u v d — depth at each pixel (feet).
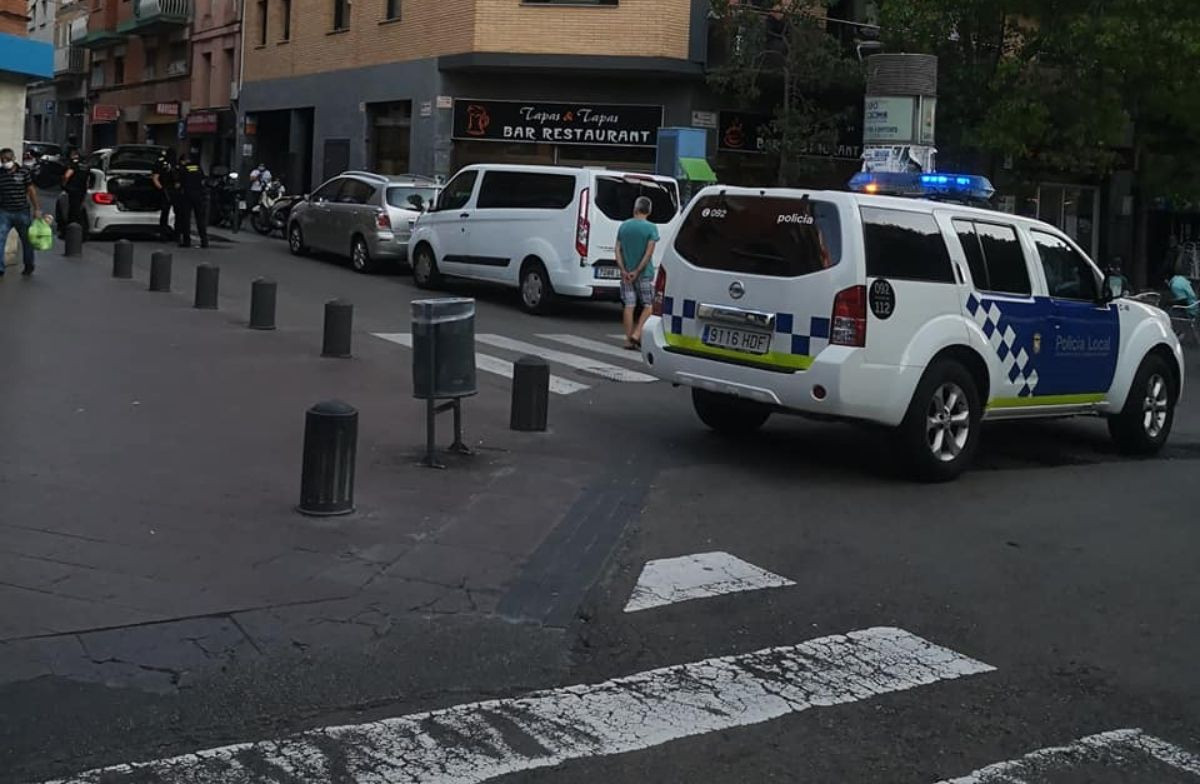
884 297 28.48
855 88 80.33
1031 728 16.20
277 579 20.47
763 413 34.35
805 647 18.97
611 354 48.44
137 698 15.84
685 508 26.86
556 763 14.55
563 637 19.04
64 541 21.42
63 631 17.62
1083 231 102.01
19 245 65.05
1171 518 28.14
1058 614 21.02
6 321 44.93
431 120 88.33
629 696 16.80
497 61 83.30
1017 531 26.32
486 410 35.88
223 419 31.81
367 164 97.66
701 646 18.88
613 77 83.51
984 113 71.26
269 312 48.08
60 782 13.52
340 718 15.69
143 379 36.29
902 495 29.04
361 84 97.66
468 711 16.07
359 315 54.90
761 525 25.82
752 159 84.94
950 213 30.73
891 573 22.94
